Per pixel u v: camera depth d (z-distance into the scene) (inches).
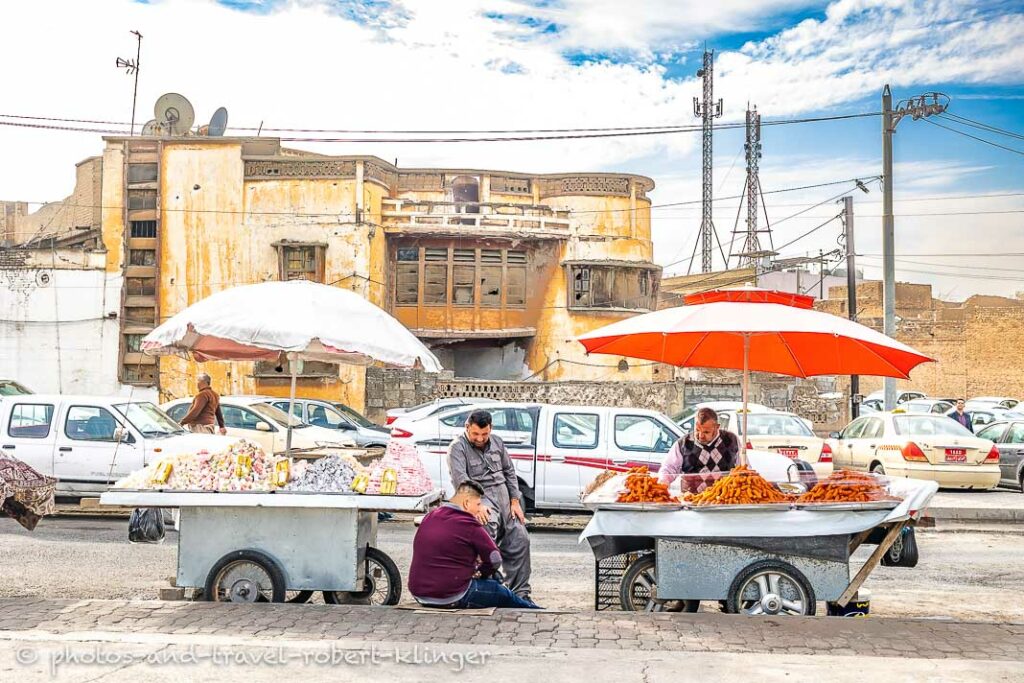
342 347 309.0
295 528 302.7
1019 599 365.1
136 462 523.2
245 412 668.1
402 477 301.4
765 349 360.8
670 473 349.4
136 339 1202.0
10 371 1198.3
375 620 271.9
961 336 2172.7
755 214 1886.1
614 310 1349.7
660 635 260.4
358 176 1205.1
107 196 1210.0
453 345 1390.3
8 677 206.7
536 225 1321.4
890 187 970.1
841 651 247.0
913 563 350.6
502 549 335.0
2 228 1632.6
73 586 358.0
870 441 754.2
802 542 292.5
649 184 1440.7
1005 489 772.0
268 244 1202.6
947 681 213.8
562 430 542.0
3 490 303.6
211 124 1364.4
